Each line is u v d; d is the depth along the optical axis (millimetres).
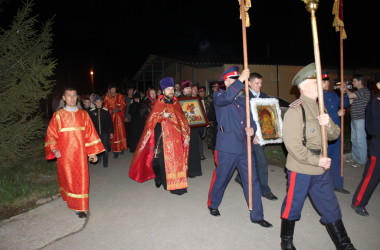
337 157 5227
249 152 3953
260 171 5219
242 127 4137
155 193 5707
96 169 7645
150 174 6305
